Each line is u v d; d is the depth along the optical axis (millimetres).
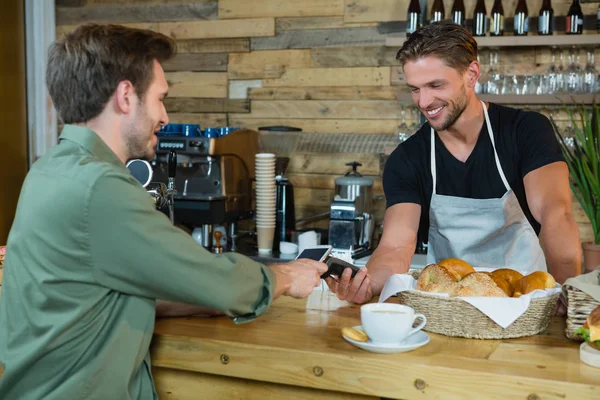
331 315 1728
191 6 3971
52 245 1283
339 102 3754
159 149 3377
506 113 2275
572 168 3170
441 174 2312
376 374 1349
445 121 2092
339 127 3760
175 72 4027
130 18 4074
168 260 1296
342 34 3730
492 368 1299
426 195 2359
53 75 1402
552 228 1995
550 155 2162
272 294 1460
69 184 1278
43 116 4141
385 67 3668
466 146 2275
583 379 1239
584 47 3322
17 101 4109
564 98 3219
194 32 3977
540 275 1596
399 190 2328
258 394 1506
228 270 1360
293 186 3656
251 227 3953
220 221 3375
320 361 1388
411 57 2033
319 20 3764
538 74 3371
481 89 3379
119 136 1422
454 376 1294
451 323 1527
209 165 3432
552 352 1414
